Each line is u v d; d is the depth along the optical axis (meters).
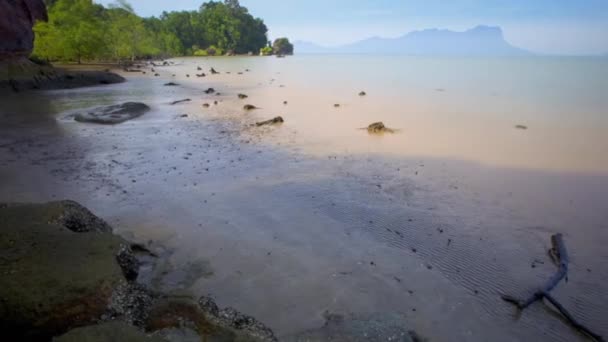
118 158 12.05
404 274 6.08
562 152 12.88
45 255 5.02
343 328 4.73
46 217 6.12
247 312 5.11
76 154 12.45
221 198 8.95
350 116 19.72
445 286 5.80
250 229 7.46
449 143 14.12
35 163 11.39
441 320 5.08
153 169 11.00
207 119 19.05
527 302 5.41
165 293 5.05
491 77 44.56
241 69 65.38
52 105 23.16
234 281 5.80
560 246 6.79
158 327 4.21
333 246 6.88
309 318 5.00
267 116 19.86
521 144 13.97
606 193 9.34
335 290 5.61
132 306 4.64
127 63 67.56
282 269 6.12
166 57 120.88
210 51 144.62
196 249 6.71
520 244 7.05
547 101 24.55
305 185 9.86
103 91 31.50
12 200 8.52
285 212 8.25
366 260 6.45
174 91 31.84
